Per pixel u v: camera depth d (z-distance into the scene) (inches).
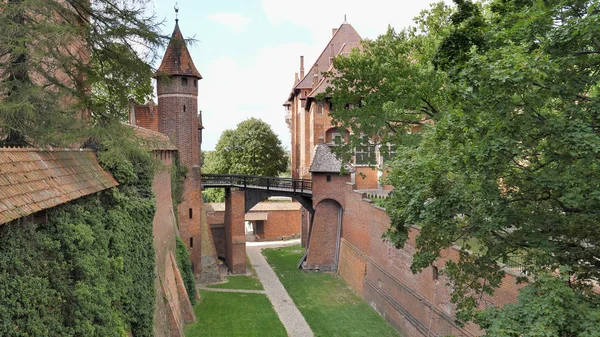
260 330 978.7
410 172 601.6
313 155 1614.2
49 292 347.3
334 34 1937.7
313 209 1483.8
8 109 392.8
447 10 888.3
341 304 1156.5
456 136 449.1
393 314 988.6
